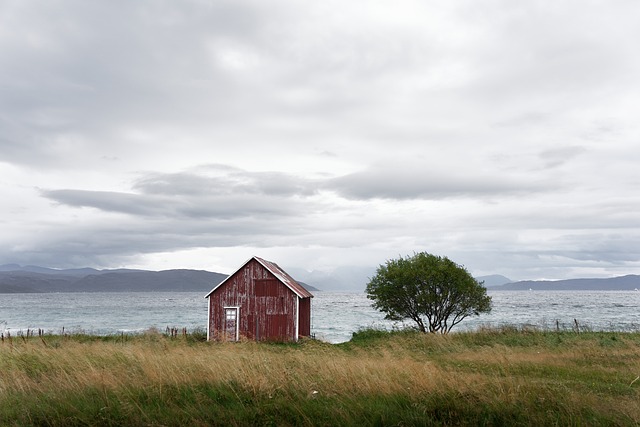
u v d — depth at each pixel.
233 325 39.38
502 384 11.08
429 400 9.78
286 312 39.00
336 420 9.02
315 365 12.52
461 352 23.03
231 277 39.84
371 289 39.50
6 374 11.68
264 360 12.73
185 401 9.98
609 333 32.78
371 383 10.91
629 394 12.09
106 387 10.55
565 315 92.19
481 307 37.72
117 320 85.50
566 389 10.97
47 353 14.18
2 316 98.62
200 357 13.22
